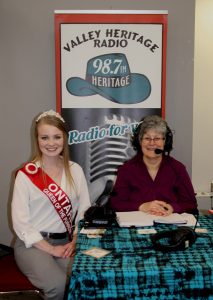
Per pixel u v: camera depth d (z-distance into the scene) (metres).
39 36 2.60
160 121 2.04
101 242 1.37
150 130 2.01
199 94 2.84
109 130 2.53
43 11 2.58
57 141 1.79
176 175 2.09
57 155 1.85
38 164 1.83
